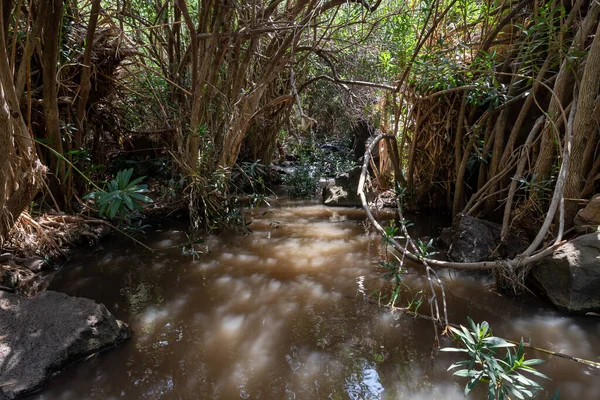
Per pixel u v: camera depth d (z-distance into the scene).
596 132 2.77
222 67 4.24
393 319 2.28
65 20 3.58
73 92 3.70
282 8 4.99
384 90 4.92
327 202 4.70
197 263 3.01
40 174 2.63
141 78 4.48
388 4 4.36
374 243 3.43
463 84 3.57
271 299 2.49
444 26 3.92
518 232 3.05
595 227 2.53
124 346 2.03
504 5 3.43
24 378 1.73
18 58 3.45
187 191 3.91
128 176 2.25
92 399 1.69
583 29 2.65
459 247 3.07
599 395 1.70
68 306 2.11
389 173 5.02
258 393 1.72
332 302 2.46
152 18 4.35
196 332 2.15
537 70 2.99
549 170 2.82
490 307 2.42
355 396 1.71
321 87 6.20
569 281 2.37
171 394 1.71
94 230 3.40
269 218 4.16
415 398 1.70
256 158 5.63
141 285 2.67
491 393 1.39
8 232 2.72
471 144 3.60
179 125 3.83
